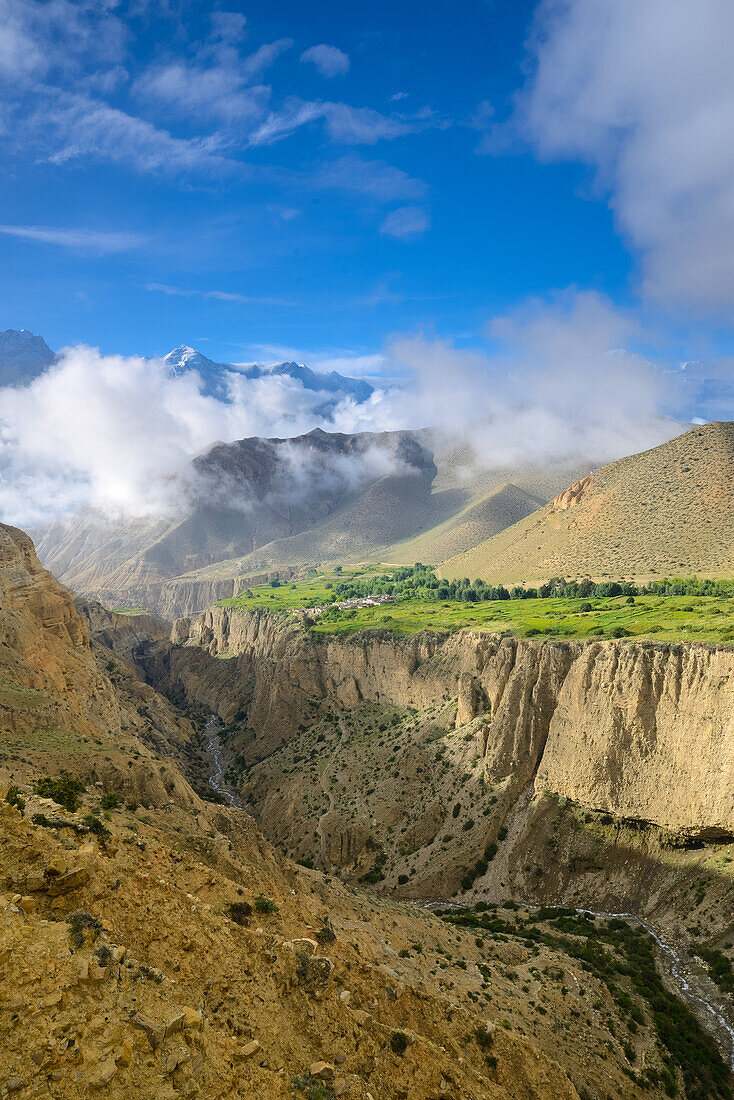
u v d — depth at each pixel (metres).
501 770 84.06
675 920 60.12
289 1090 19.41
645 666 72.19
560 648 85.00
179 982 20.91
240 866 39.28
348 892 55.53
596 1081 38.62
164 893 24.41
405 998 31.16
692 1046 44.97
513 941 56.94
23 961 16.02
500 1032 33.16
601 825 72.06
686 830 63.81
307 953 27.52
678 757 66.75
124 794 51.53
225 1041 19.34
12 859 20.25
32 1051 14.04
